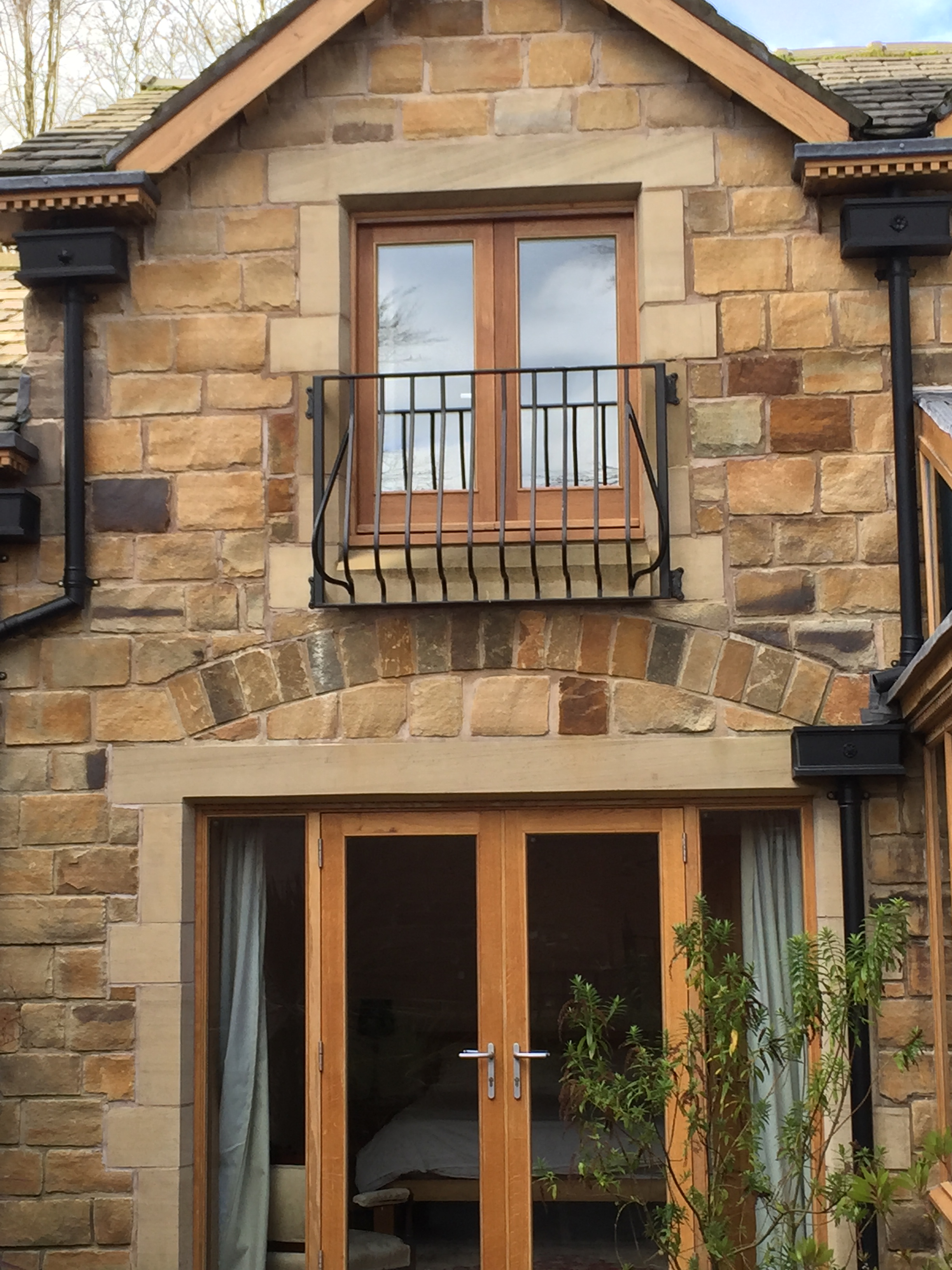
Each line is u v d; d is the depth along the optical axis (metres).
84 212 6.03
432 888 5.95
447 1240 5.77
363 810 5.99
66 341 6.05
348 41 6.16
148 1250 5.66
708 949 5.11
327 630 5.92
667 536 5.68
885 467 5.81
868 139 5.80
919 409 5.65
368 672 5.89
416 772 5.83
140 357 6.08
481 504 6.11
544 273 6.24
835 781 5.69
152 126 5.95
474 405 5.96
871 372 5.86
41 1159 5.73
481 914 5.91
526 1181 5.77
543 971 5.86
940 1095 5.39
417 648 5.89
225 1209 5.86
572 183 6.02
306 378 6.03
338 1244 5.80
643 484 6.00
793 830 5.90
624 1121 4.96
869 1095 5.40
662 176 6.00
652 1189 5.71
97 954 5.83
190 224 6.12
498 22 6.13
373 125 6.12
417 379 6.16
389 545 6.08
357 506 6.14
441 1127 5.83
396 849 5.98
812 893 5.80
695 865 5.86
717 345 5.91
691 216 5.98
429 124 6.11
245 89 5.98
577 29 6.10
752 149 5.99
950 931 5.34
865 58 7.57
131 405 6.06
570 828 5.92
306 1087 5.89
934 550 5.52
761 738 5.74
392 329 6.27
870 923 5.61
